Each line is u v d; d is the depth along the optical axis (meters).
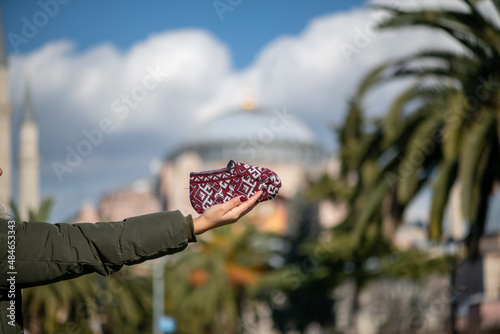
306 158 127.94
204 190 2.64
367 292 47.66
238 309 55.50
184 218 2.55
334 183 50.53
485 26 17.34
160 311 43.06
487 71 18.03
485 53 17.98
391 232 22.11
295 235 74.06
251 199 2.61
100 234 2.47
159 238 2.50
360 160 22.08
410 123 19.91
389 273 41.09
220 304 53.72
